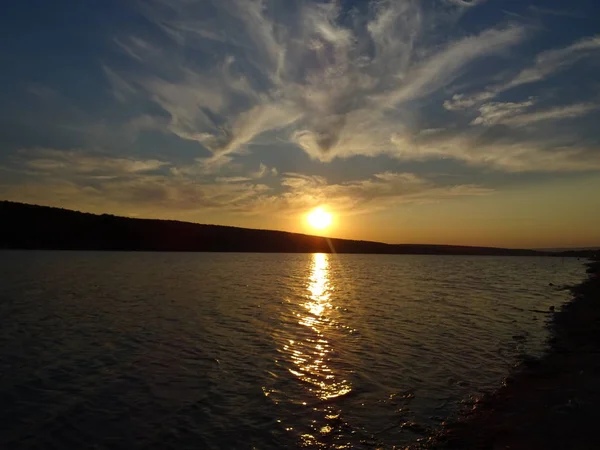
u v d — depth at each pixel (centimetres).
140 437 978
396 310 2798
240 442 959
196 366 1499
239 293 3619
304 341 1875
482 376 1430
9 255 9019
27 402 1169
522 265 11150
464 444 945
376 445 952
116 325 2161
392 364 1551
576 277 6644
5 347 1714
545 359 1627
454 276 6450
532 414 1086
